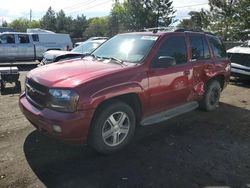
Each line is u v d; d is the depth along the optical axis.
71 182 3.95
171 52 5.72
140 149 4.98
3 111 6.95
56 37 21.45
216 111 7.38
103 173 4.19
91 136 4.49
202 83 6.58
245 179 4.20
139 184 3.96
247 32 25.92
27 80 5.02
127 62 5.20
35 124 4.57
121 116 4.76
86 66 4.96
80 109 4.18
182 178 4.14
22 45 19.95
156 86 5.27
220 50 7.38
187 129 6.01
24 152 4.72
